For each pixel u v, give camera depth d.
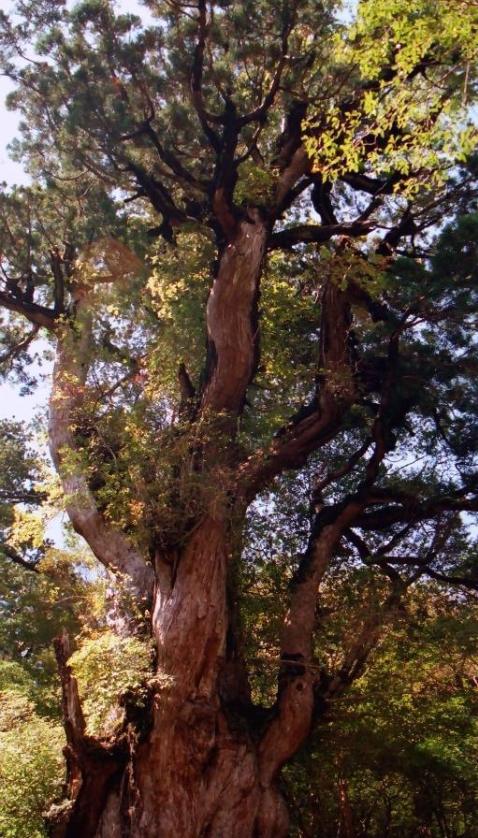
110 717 14.43
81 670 14.36
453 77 10.29
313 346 20.12
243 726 14.78
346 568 18.66
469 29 9.22
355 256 16.56
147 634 15.34
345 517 17.42
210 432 15.95
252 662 16.91
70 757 14.02
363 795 18.89
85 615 18.12
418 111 10.07
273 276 20.39
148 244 20.17
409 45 9.71
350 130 11.06
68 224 20.67
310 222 21.77
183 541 15.34
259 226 17.64
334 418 17.58
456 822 18.92
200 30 16.36
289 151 18.23
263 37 16.38
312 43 16.56
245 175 17.72
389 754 17.11
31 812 14.62
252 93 17.52
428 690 18.05
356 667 16.38
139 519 15.30
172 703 14.23
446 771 17.52
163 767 13.90
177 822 13.67
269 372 19.84
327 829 18.36
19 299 20.88
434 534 18.75
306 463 19.12
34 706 17.89
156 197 18.77
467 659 18.55
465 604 18.45
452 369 17.17
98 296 19.91
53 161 20.17
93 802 13.95
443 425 18.81
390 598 17.22
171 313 18.70
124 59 17.00
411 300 16.58
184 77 17.27
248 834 14.05
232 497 16.03
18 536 18.00
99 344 19.59
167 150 18.16
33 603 22.78
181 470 15.58
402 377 17.33
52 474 17.75
